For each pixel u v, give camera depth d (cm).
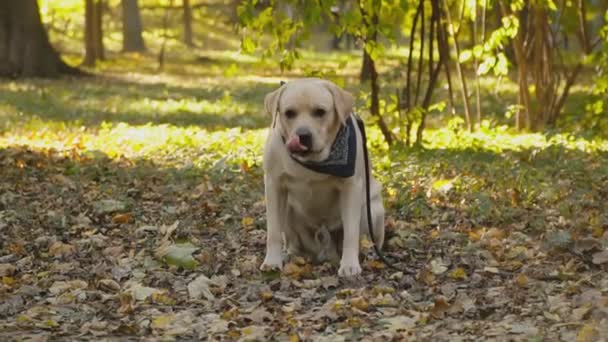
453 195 1002
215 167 1188
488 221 896
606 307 598
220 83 3216
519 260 758
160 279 730
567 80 1641
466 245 804
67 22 5375
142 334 609
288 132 702
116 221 945
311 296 677
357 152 724
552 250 765
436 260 759
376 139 1427
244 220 911
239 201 1004
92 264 793
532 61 1803
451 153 1307
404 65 1736
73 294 684
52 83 3059
